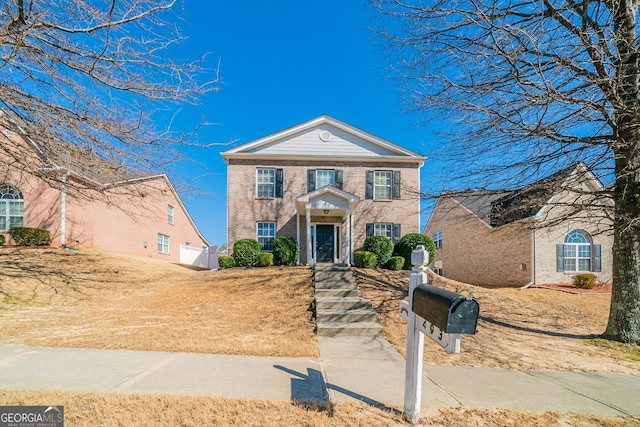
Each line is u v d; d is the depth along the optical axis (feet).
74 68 15.87
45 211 46.75
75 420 9.61
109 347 16.94
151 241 66.80
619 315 21.67
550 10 18.80
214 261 82.94
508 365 16.47
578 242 53.06
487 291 37.76
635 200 20.75
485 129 21.88
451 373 14.92
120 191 26.12
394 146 51.90
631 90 19.43
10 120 17.65
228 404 10.79
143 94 17.04
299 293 29.99
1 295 27.91
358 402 11.30
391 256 47.19
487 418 10.61
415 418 10.14
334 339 20.15
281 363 15.25
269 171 51.39
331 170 51.52
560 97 16.97
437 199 27.50
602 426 10.34
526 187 23.88
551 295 43.93
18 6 13.41
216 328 21.07
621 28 18.44
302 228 50.70
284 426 9.64
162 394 11.39
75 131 17.01
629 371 16.02
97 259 43.09
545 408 11.46
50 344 17.34
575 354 18.84
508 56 17.15
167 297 29.25
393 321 24.26
